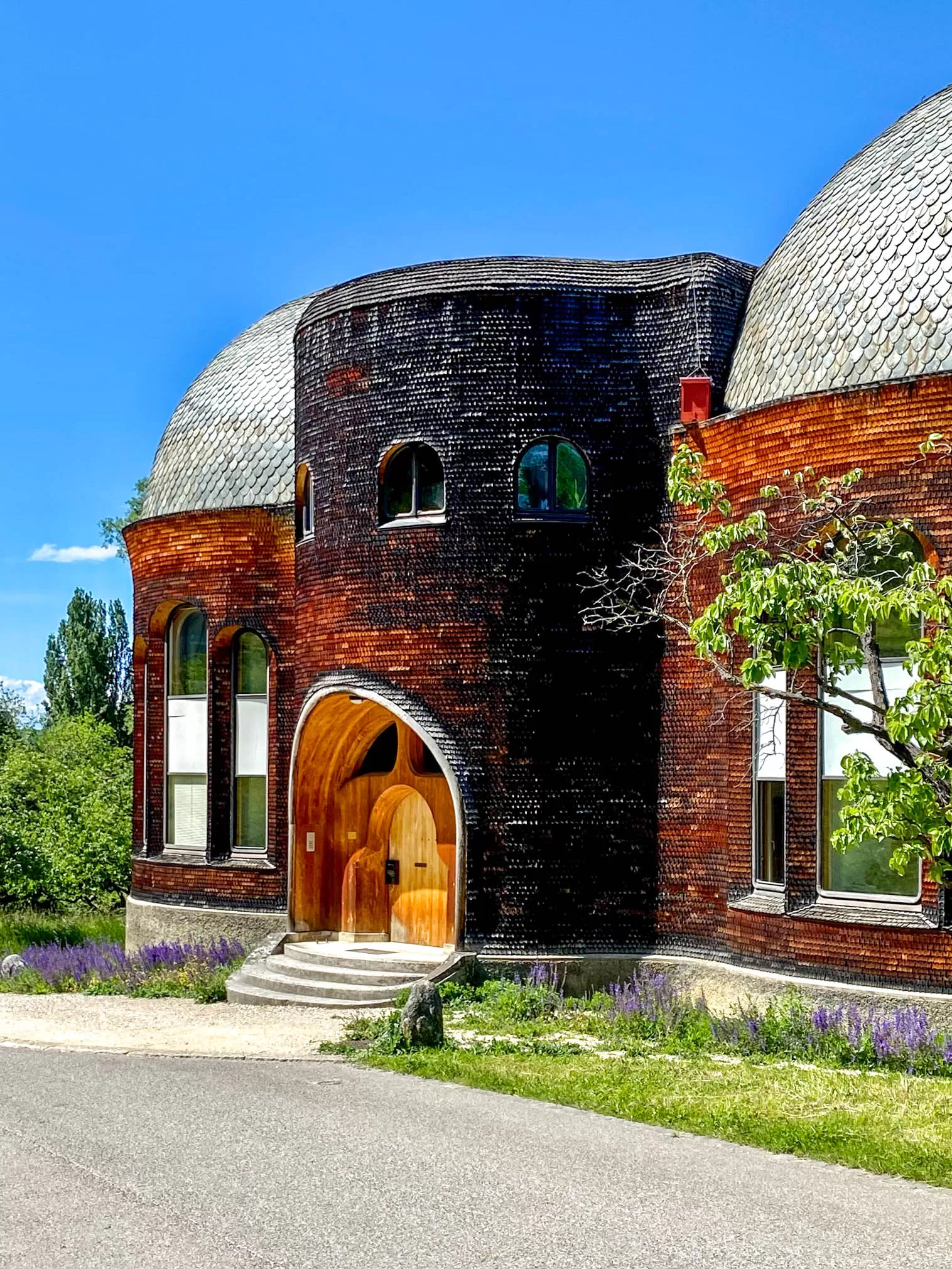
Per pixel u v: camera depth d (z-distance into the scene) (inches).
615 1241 338.0
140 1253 331.9
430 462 762.8
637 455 748.0
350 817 844.0
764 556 467.5
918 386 611.2
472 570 743.1
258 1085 521.3
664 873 728.3
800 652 437.1
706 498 509.0
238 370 962.7
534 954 722.8
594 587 740.7
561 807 731.4
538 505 748.0
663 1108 466.9
